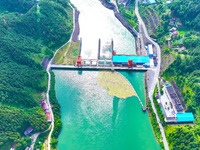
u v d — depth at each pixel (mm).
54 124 108312
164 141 101062
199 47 123812
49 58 138875
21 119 100438
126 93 122875
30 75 121188
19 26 136250
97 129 108688
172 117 106688
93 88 126312
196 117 104562
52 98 119062
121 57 137625
